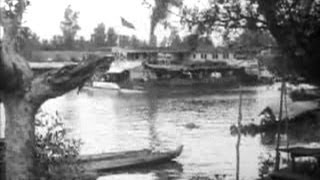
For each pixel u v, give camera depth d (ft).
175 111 162.20
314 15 33.50
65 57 183.52
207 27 37.47
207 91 232.53
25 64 25.11
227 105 177.58
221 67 249.75
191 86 249.75
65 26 204.33
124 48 263.49
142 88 243.40
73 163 29.78
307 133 98.68
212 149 90.58
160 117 147.23
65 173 28.58
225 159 80.07
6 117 25.31
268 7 33.73
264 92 212.64
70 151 31.40
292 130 99.40
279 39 34.78
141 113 157.89
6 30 24.91
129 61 258.78
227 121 133.90
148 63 258.57
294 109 109.81
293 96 108.27
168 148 94.73
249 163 74.49
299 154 44.37
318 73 36.27
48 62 167.84
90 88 233.35
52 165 28.53
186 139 105.91
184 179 66.95
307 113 109.29
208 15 37.14
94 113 155.63
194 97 209.36
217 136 107.34
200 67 254.68
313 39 34.09
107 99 202.80
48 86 24.82
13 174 25.12
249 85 222.48
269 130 100.17
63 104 179.93
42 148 28.40
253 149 86.69
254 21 35.53
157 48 264.11
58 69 25.40
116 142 103.65
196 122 134.00
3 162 28.45
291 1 33.50
